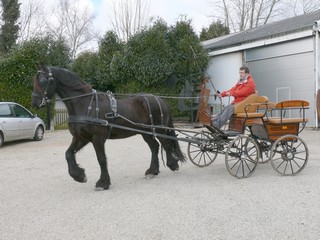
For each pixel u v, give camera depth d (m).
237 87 7.23
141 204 5.28
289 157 7.08
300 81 15.56
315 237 3.96
